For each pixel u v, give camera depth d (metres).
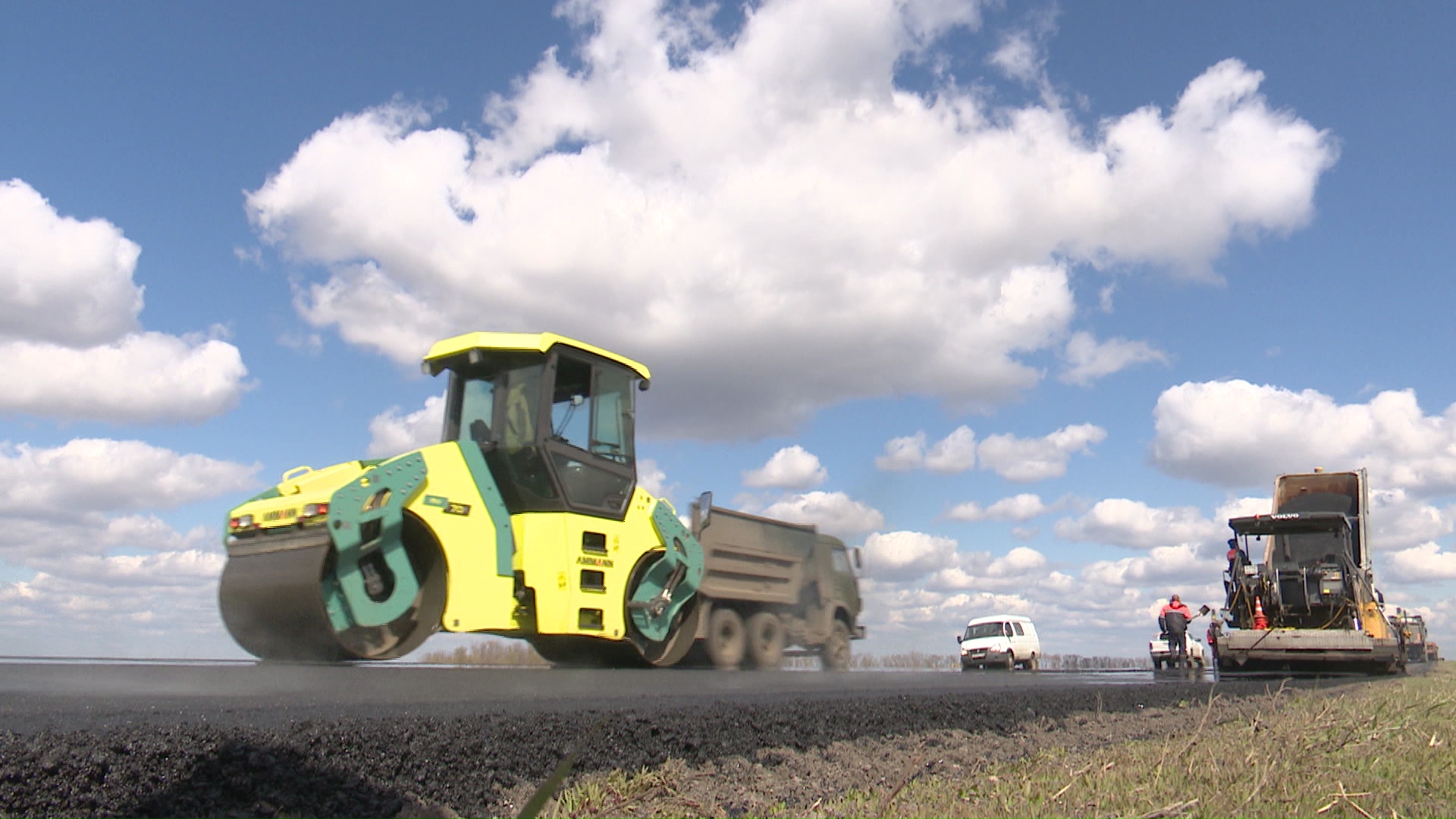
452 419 10.75
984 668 28.34
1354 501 19.50
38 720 4.01
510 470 10.24
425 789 3.69
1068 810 4.06
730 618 13.49
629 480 11.31
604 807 3.93
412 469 9.02
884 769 5.20
